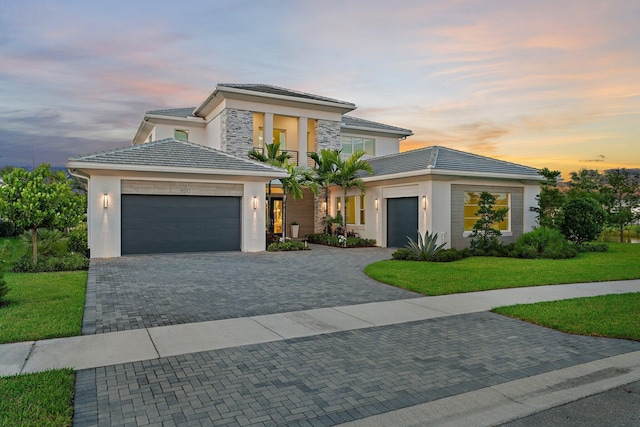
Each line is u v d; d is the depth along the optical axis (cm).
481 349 557
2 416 349
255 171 1752
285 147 2531
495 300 852
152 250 1644
